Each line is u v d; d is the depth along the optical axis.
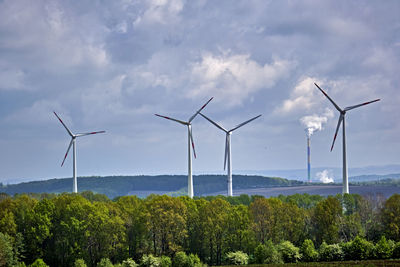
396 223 193.75
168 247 194.00
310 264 164.25
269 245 179.88
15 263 178.88
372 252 173.12
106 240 188.88
